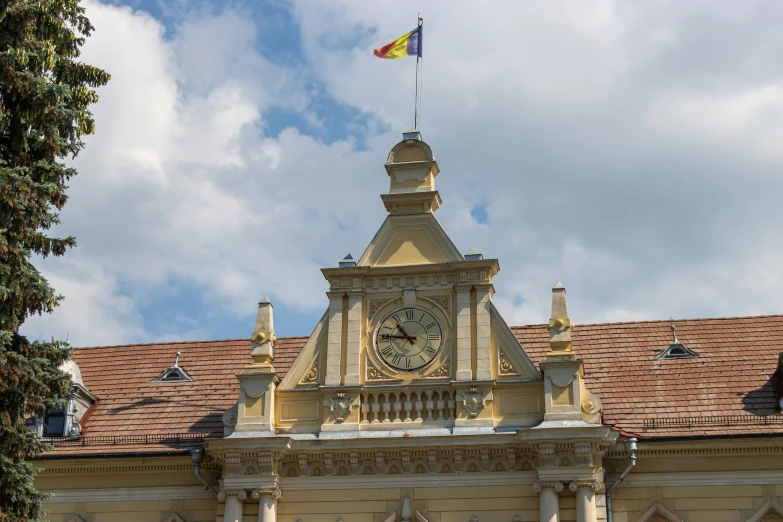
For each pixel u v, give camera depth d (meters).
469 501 35.66
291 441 36.50
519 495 35.44
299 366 38.31
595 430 34.75
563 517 34.84
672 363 41.09
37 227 31.83
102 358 45.66
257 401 37.50
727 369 40.31
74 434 40.66
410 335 37.91
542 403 36.28
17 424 31.31
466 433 35.91
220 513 36.88
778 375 39.25
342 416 37.09
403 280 38.69
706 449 36.78
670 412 38.69
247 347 45.16
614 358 41.94
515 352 37.12
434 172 40.53
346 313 38.59
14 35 31.92
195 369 44.19
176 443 39.50
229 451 36.56
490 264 37.94
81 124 33.66
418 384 37.12
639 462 37.12
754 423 37.38
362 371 37.81
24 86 31.42
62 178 32.81
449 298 38.19
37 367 31.39
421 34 44.06
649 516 36.53
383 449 36.16
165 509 38.59
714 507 36.38
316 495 36.47
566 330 36.72
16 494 30.80
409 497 35.97
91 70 34.53
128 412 41.94
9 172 30.97
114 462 39.00
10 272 30.92
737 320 43.00
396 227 39.50
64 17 34.69
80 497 39.12
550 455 35.00
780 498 36.09
